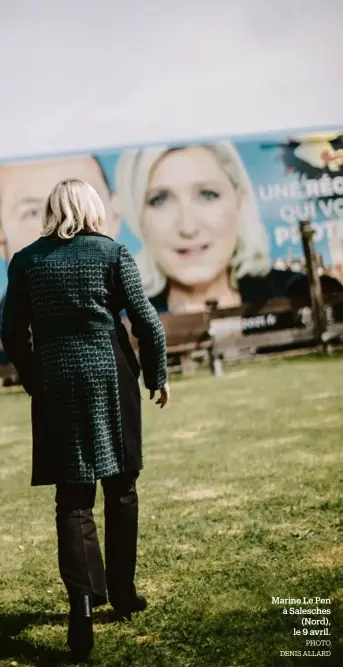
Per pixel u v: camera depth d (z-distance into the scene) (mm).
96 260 2566
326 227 10031
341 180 10008
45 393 2537
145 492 4254
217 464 4738
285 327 9867
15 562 3379
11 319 2615
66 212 2625
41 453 2545
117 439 2562
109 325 2570
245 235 9914
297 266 9984
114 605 2691
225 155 9867
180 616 2695
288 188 9969
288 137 9930
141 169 9758
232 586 2918
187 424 6027
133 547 2707
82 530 2525
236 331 9688
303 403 6457
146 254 9797
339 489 4031
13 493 4566
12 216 9602
